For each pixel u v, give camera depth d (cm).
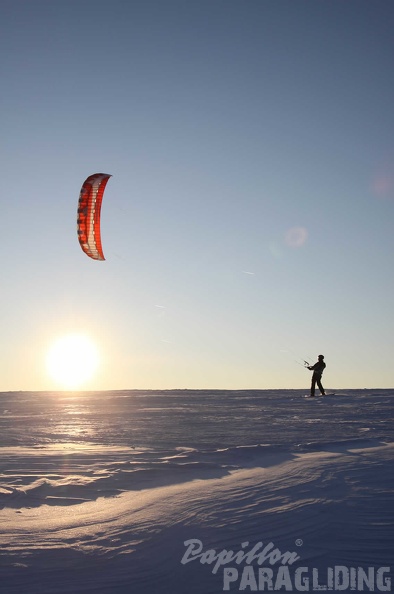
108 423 1862
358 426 1695
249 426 1736
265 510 691
